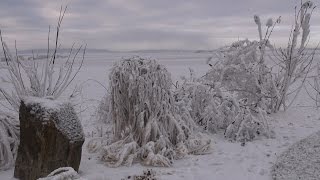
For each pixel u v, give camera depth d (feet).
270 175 21.57
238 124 29.78
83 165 23.17
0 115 24.02
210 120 31.50
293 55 37.09
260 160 24.06
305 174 21.15
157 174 21.52
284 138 29.17
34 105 20.33
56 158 20.06
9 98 26.08
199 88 31.81
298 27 36.83
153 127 24.73
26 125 20.56
